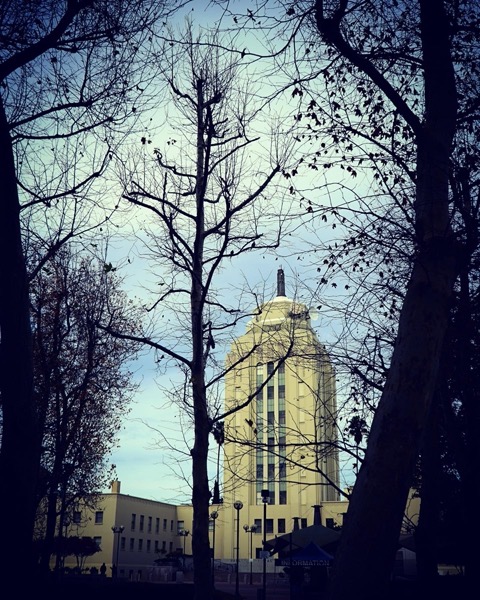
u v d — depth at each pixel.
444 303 5.06
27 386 5.64
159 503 70.62
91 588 19.91
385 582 4.24
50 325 17.38
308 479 62.84
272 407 54.09
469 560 8.34
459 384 9.46
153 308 12.36
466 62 7.29
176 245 11.45
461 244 5.62
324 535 23.14
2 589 5.06
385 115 8.21
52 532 18.30
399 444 4.51
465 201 7.36
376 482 4.43
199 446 10.64
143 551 65.62
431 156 5.78
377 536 4.30
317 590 22.89
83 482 26.02
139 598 20.11
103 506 61.53
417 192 5.86
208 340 11.59
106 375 21.77
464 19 7.19
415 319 4.95
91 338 17.77
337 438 10.46
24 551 5.30
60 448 18.06
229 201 11.28
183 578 46.66
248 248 11.81
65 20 6.46
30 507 5.46
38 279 15.25
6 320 5.62
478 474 8.84
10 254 5.72
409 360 4.79
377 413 4.80
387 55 6.90
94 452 24.95
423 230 5.52
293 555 21.77
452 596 9.66
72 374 19.66
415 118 5.97
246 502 65.69
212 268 11.14
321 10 6.42
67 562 58.97
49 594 16.14
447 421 9.64
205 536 10.13
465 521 8.68
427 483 10.00
